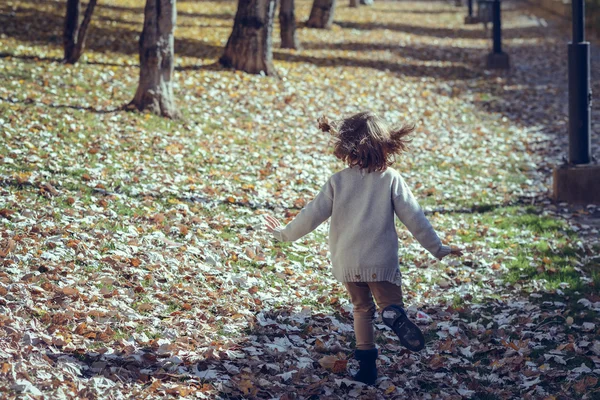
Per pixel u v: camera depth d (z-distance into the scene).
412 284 6.31
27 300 4.62
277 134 11.10
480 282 6.40
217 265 6.03
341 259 4.25
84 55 14.23
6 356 3.83
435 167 10.54
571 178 9.05
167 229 6.61
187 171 8.65
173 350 4.41
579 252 7.21
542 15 35.69
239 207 7.76
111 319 4.68
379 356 4.84
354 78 15.84
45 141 8.59
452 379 4.58
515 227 8.05
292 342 4.96
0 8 17.55
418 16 32.44
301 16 26.20
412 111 13.96
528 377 4.61
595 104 15.46
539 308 5.76
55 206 6.68
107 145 8.92
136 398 3.83
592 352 4.96
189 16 22.67
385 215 4.20
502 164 11.03
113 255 5.67
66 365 3.96
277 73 14.77
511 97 16.16
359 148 4.20
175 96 12.14
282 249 6.75
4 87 10.84
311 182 9.16
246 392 4.07
